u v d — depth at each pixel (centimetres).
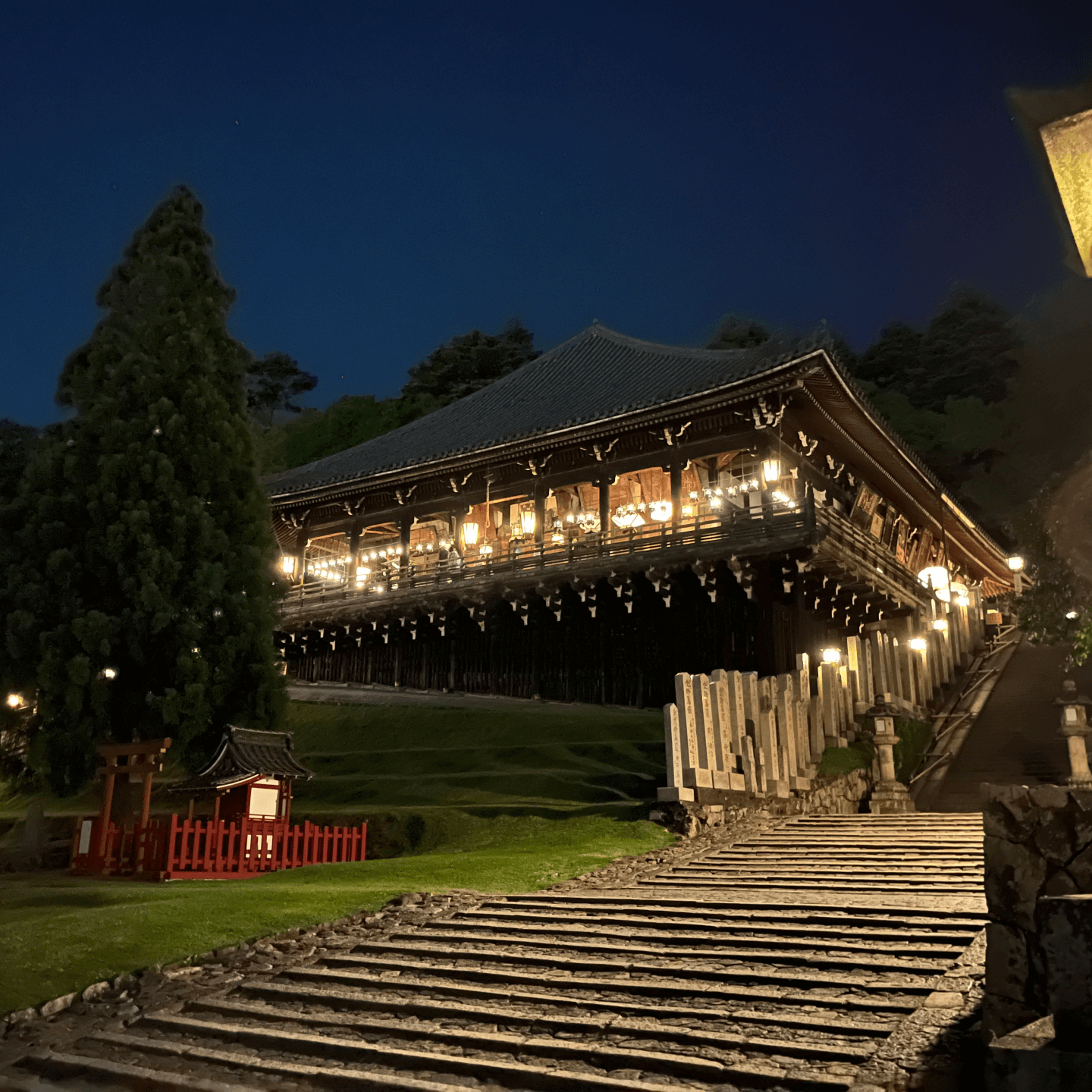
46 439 2011
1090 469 866
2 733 2064
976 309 6000
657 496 3100
